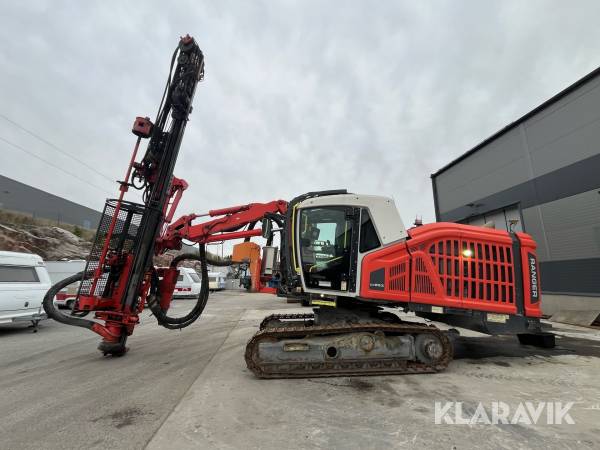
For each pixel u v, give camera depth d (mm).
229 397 3014
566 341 6145
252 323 8047
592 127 8984
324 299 4141
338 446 2121
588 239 8961
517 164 11305
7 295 6344
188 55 4914
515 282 4430
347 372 3672
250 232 5422
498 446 2148
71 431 2355
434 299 4125
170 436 2262
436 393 3156
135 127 4699
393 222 4242
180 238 5402
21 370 3955
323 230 4285
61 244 19906
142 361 4375
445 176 15078
